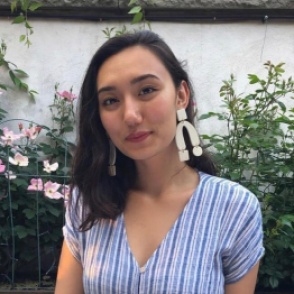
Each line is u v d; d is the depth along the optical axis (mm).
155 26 3178
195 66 3188
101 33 3186
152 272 1360
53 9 3150
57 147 3117
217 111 3186
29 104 3195
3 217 2932
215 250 1391
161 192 1498
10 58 3174
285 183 2920
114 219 1463
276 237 2777
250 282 1480
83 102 1510
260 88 3174
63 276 1572
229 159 2875
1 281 3014
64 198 2740
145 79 1338
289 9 3150
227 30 3188
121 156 1537
